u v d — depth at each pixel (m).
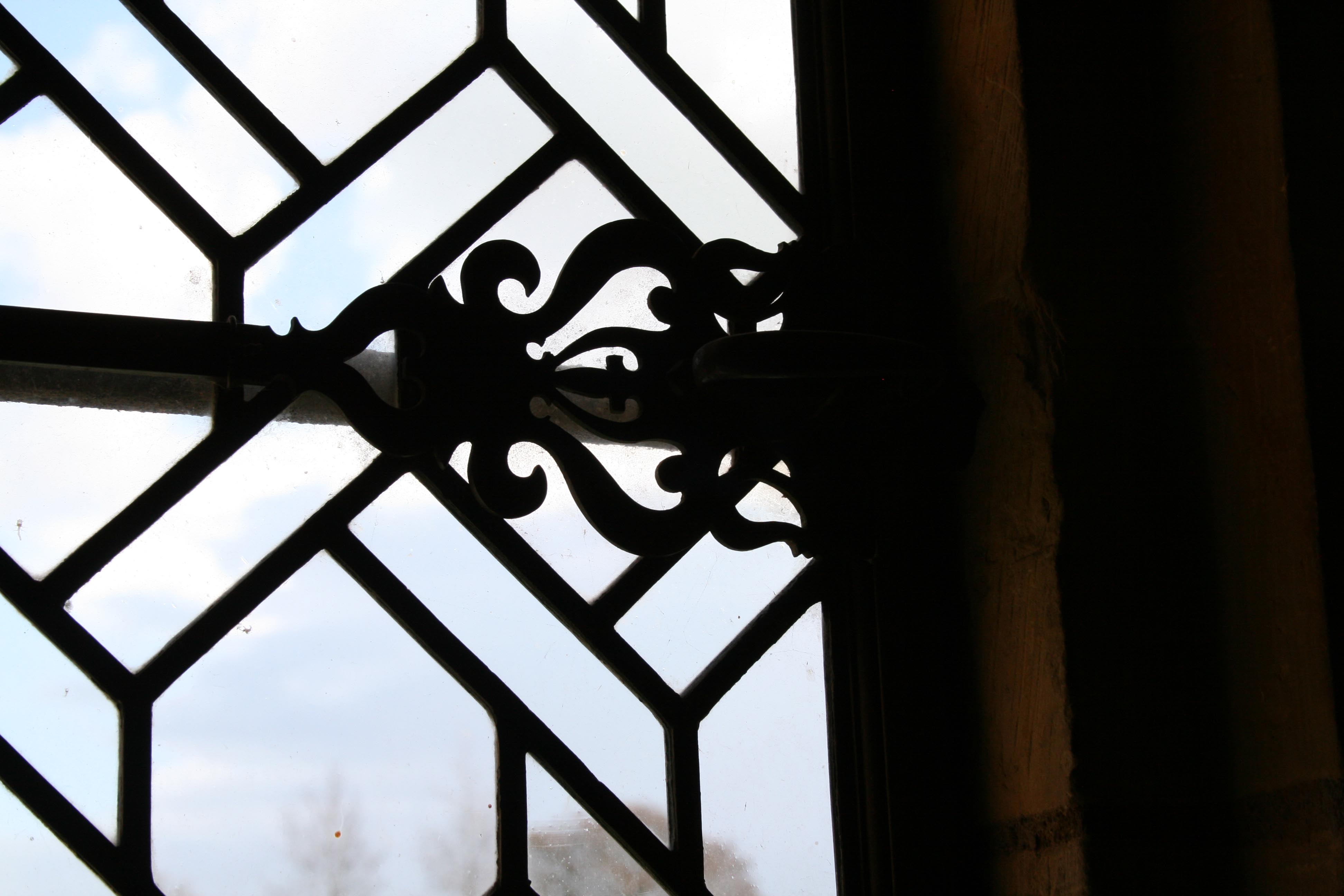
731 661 0.75
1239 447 0.69
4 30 0.69
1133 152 0.75
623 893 0.71
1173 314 0.74
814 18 0.85
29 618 0.64
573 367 0.71
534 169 0.77
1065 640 0.68
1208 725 0.69
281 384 0.67
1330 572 0.64
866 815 0.74
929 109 0.82
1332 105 0.69
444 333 0.68
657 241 0.73
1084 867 0.65
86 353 0.63
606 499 0.69
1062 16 0.76
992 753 0.73
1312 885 0.62
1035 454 0.71
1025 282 0.72
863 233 0.80
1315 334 0.66
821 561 0.78
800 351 0.67
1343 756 0.61
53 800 0.63
